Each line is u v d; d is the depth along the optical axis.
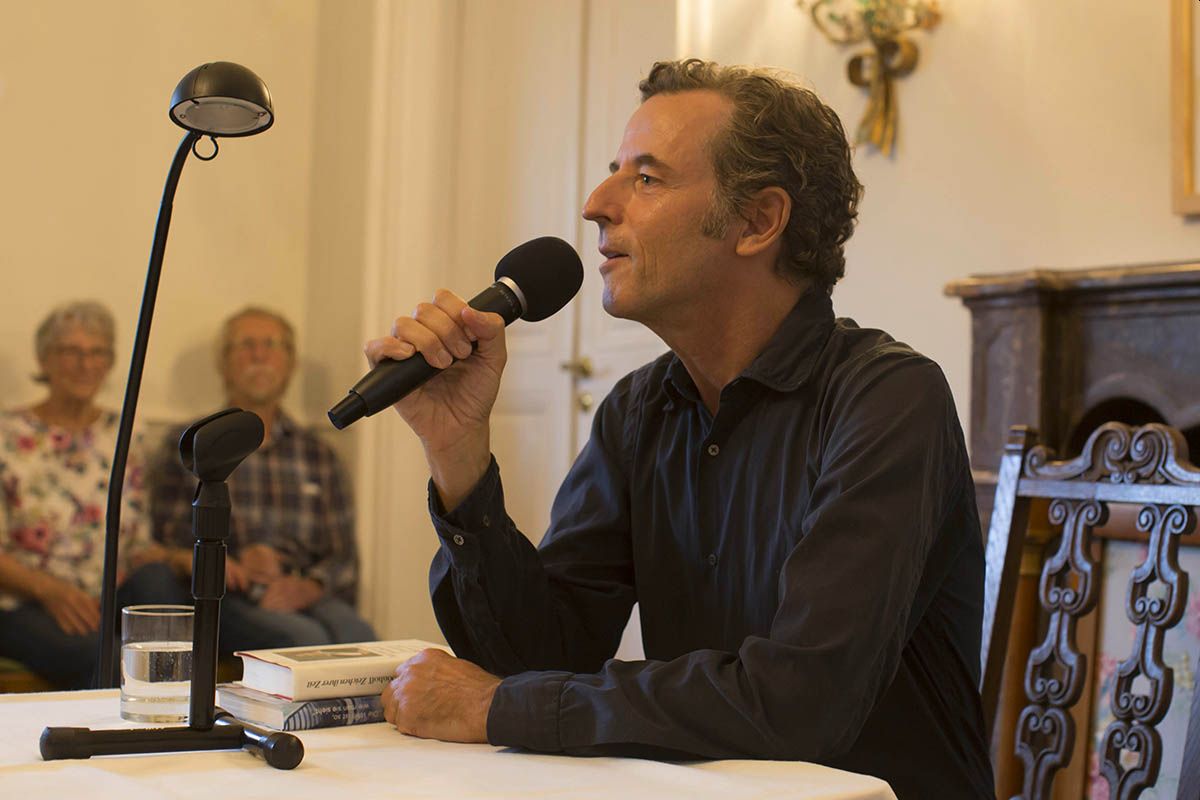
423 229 5.27
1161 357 2.75
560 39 4.96
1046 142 3.43
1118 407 3.02
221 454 1.10
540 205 5.02
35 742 1.12
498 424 5.11
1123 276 2.76
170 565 4.40
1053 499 1.73
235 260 5.32
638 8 4.61
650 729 1.12
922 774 1.47
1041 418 2.89
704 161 1.51
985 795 1.53
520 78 5.12
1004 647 1.73
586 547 1.65
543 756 1.14
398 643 1.44
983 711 1.66
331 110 5.43
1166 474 1.59
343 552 4.80
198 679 1.11
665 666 1.18
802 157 1.54
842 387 1.45
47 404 4.33
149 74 5.12
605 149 4.75
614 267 1.53
